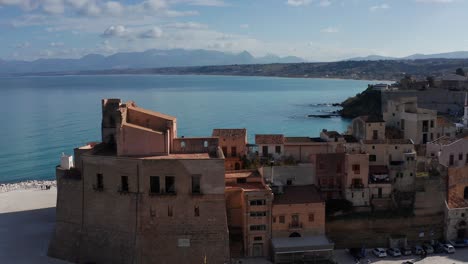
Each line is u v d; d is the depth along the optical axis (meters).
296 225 79.00
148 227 71.75
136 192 71.94
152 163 71.25
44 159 163.50
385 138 102.12
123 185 73.25
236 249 78.81
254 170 86.69
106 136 83.62
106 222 74.44
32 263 76.12
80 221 77.12
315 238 78.50
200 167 71.44
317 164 86.12
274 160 93.88
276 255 74.69
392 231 84.31
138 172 71.56
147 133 75.19
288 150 96.81
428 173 87.69
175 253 71.69
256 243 78.38
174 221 71.94
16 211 105.19
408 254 79.31
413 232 84.75
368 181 85.50
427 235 85.31
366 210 84.88
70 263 76.44
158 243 71.56
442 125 108.25
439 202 85.19
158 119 79.38
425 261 76.50
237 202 80.31
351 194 84.69
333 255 79.19
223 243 71.94
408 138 107.31
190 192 71.69
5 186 132.12
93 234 75.44
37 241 86.06
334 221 82.69
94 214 75.62
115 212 73.56
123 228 72.75
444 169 85.94
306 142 98.44
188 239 71.75
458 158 89.94
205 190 71.81
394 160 93.12
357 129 105.38
